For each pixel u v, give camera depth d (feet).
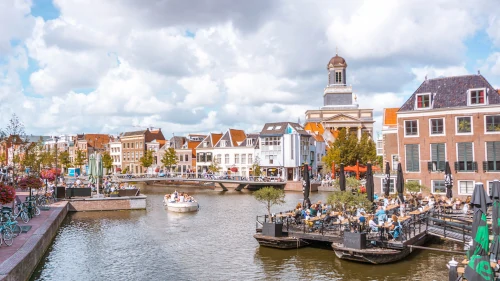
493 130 116.67
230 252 74.08
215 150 265.54
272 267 63.87
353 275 59.06
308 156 250.78
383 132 154.40
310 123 322.75
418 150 126.82
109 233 92.94
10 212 76.33
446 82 126.93
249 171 253.24
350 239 65.98
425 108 126.31
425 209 86.07
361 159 226.17
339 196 76.95
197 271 62.90
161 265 66.44
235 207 139.74
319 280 57.52
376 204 97.14
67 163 312.09
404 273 59.36
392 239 67.51
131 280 58.85
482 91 118.52
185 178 226.99
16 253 55.16
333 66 369.30
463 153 120.37
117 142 339.57
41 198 117.29
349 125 337.72
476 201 39.34
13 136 123.85
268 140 239.71
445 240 79.05
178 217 117.29
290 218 85.71
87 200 129.39
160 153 309.83
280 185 206.90
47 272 62.18
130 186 167.32
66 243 82.38
